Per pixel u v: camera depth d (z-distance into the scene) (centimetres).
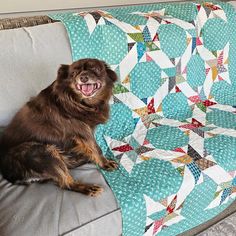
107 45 154
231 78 202
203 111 182
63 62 143
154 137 156
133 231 119
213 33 189
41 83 140
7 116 135
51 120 120
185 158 138
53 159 118
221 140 150
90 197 114
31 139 121
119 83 160
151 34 167
